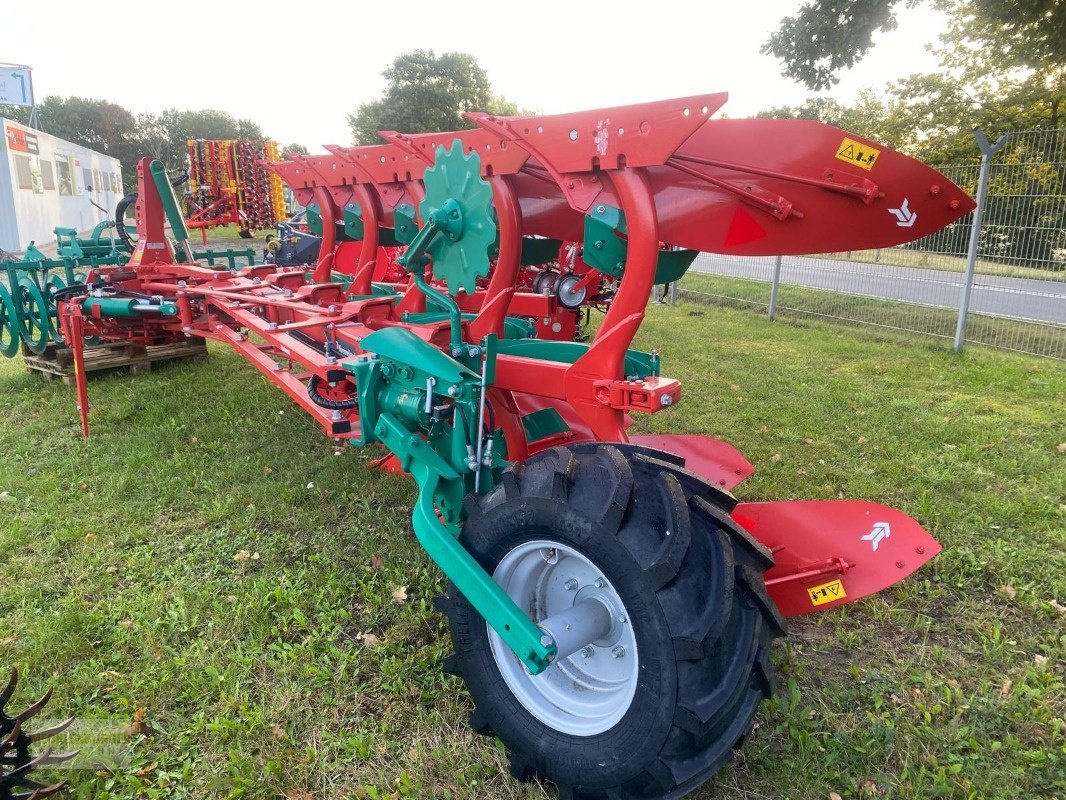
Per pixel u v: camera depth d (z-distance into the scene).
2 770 1.98
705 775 1.92
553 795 2.23
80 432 5.36
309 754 2.38
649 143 2.53
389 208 5.16
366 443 2.73
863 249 2.66
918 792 2.21
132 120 82.69
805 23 11.62
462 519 2.61
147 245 5.98
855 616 3.16
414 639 2.99
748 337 9.26
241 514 4.09
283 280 5.40
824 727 2.51
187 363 7.30
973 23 25.06
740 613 1.97
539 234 3.62
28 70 30.41
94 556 3.62
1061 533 3.82
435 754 2.37
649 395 2.57
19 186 23.42
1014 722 2.53
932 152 28.59
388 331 2.71
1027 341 8.56
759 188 2.69
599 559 1.98
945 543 3.74
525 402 3.66
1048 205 8.44
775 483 4.48
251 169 23.73
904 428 5.52
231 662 2.81
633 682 2.04
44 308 6.51
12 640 2.95
